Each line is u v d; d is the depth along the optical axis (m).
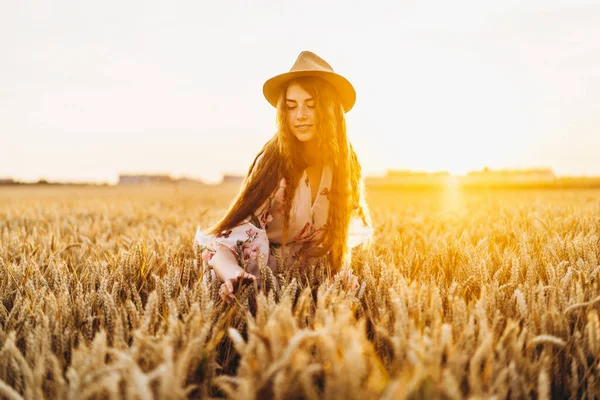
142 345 1.46
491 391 1.28
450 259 2.84
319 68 2.51
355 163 2.88
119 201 15.05
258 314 1.57
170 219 7.27
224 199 19.11
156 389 1.33
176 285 2.21
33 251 3.29
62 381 1.27
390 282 2.08
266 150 2.62
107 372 1.24
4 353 1.43
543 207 6.62
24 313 1.83
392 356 1.60
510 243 3.86
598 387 1.52
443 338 1.35
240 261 2.46
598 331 1.52
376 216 6.70
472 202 9.89
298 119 2.51
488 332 1.52
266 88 2.62
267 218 2.58
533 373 1.47
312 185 2.65
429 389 1.18
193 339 1.47
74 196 23.84
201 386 1.42
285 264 2.54
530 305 1.83
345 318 1.34
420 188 51.50
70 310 1.83
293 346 1.19
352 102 2.74
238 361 1.81
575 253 2.58
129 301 1.80
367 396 1.12
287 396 1.26
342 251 2.65
